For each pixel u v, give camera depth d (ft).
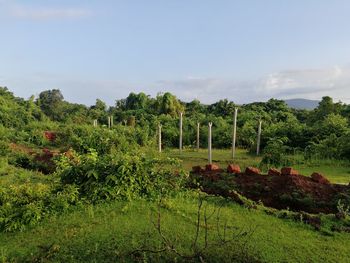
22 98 133.59
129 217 18.94
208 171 27.43
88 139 42.78
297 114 99.66
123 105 144.15
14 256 14.80
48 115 143.64
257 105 107.86
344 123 54.60
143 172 23.21
